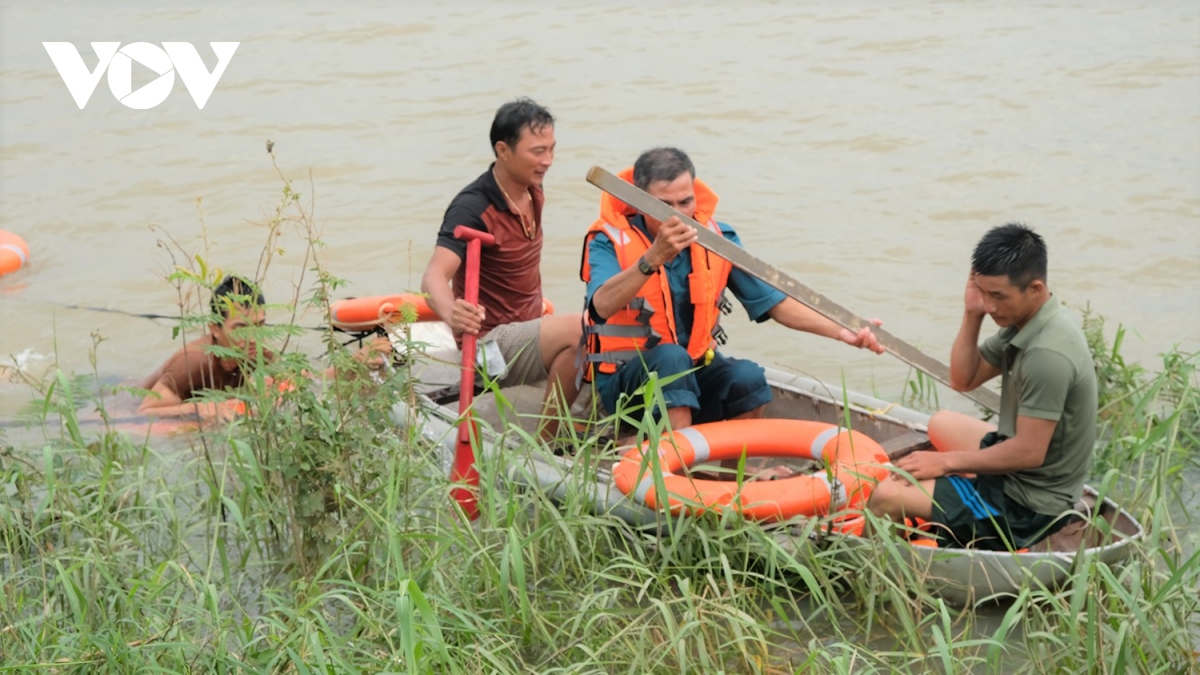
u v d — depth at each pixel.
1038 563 4.20
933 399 6.44
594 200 9.21
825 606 4.34
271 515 4.72
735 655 4.08
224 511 5.01
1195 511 5.09
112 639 3.78
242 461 4.80
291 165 10.06
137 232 8.86
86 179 9.93
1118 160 9.65
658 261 4.71
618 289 4.82
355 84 12.26
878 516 4.59
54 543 4.82
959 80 11.80
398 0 15.57
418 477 4.73
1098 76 11.70
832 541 4.42
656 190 4.88
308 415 4.65
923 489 4.33
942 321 7.25
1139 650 3.84
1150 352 6.79
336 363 4.65
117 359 7.01
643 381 5.03
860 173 9.63
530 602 4.29
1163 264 7.89
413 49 13.42
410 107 11.48
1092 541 4.56
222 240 8.63
